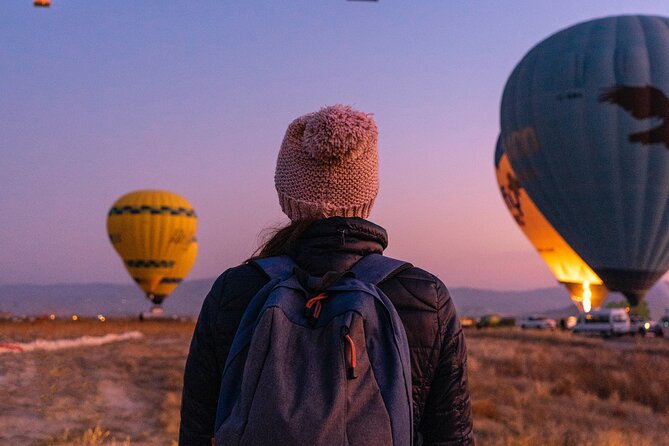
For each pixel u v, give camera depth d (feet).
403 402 4.41
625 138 97.14
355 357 4.42
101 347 65.41
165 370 46.68
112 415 30.96
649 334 136.26
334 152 5.10
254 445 4.25
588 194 100.78
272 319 4.54
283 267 5.12
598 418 38.75
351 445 4.24
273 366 4.41
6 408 29.66
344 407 4.30
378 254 5.26
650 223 99.50
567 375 56.49
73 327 100.68
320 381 4.38
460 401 5.09
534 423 35.86
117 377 41.78
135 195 181.16
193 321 163.22
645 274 101.35
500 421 36.22
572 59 100.63
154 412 32.48
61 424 28.27
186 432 5.25
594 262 104.78
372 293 4.69
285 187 5.38
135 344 74.64
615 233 101.19
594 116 97.81
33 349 55.47
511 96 107.65
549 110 100.53
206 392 5.20
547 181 104.06
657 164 96.99
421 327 4.94
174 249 179.22
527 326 154.10
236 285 5.14
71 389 35.53
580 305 138.72
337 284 4.79
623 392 49.90
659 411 44.27
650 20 104.73
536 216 138.82
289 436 4.20
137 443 26.40
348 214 5.37
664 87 96.43
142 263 178.50
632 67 97.86
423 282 5.08
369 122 5.21
